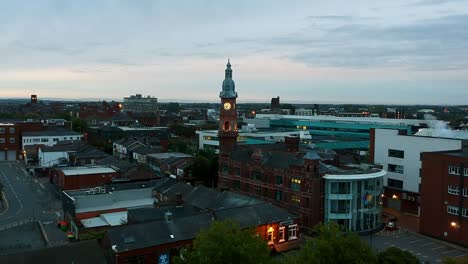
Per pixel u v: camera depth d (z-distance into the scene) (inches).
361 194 3693.4
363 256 1982.0
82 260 2212.1
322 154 4515.3
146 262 2556.6
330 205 3624.5
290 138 4350.4
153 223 2716.5
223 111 4776.1
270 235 3065.9
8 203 4456.2
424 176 3671.3
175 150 7396.7
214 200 3540.8
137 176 4707.2
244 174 4407.0
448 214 3472.0
